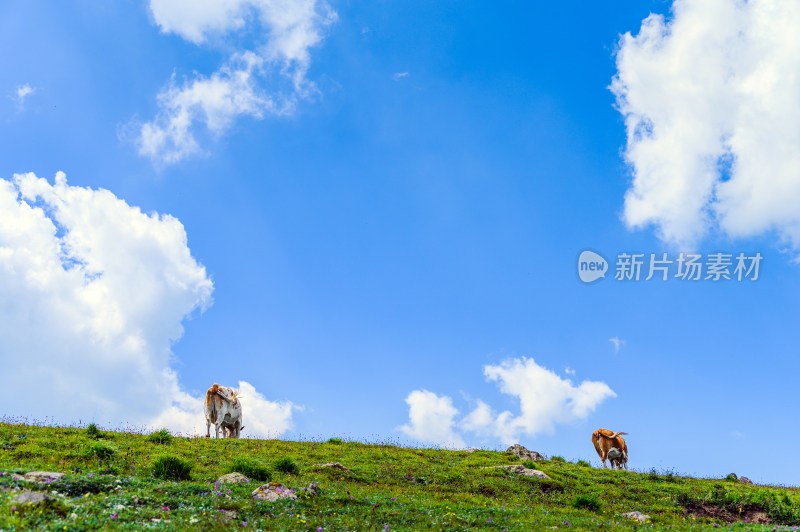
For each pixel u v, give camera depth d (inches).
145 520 460.4
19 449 758.5
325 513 566.9
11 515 406.9
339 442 1189.1
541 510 732.7
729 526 690.2
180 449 909.8
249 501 567.5
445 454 1154.0
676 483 1015.0
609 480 989.2
